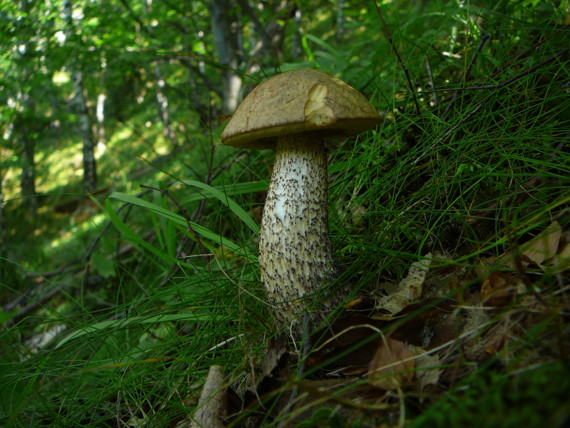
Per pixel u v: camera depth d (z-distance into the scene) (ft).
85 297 1.69
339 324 0.69
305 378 0.67
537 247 0.70
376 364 0.62
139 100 8.48
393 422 0.53
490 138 0.90
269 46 3.42
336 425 0.55
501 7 1.22
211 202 1.45
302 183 0.76
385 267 0.87
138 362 0.76
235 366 0.77
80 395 0.84
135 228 2.12
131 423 0.79
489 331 0.60
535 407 0.40
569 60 0.91
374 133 1.10
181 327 1.04
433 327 0.66
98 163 7.48
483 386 0.47
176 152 2.88
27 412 0.88
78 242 3.14
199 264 1.19
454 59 1.18
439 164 0.97
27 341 1.48
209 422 0.66
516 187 0.84
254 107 0.71
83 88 5.85
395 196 0.99
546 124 0.89
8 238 3.26
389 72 1.22
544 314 0.55
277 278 0.75
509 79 0.91
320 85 0.70
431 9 1.50
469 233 0.86
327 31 5.11
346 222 1.06
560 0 1.10
